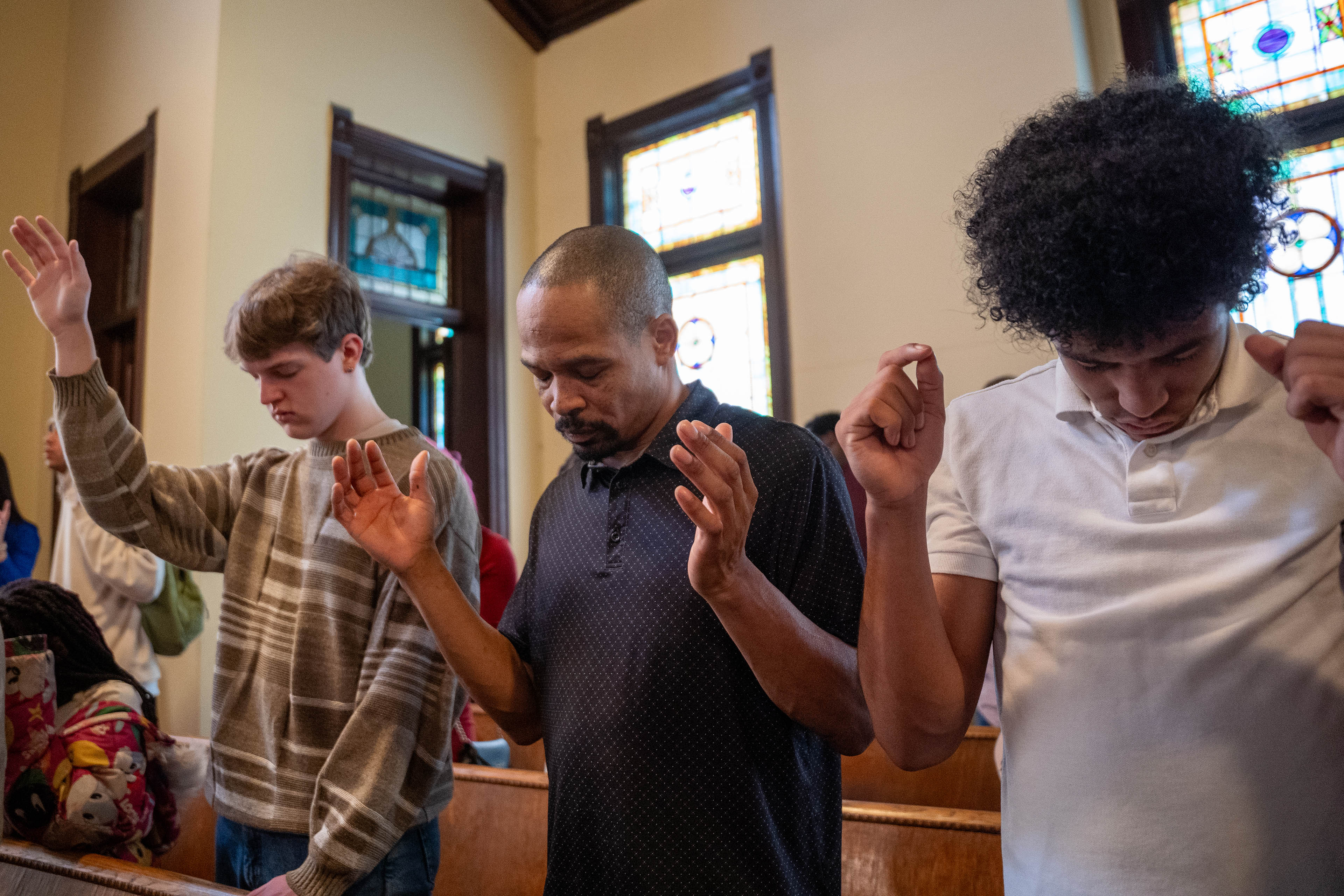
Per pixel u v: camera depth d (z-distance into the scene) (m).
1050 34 3.22
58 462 2.44
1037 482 0.83
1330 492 0.72
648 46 4.32
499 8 4.53
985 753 2.02
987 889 1.41
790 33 3.88
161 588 2.42
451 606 1.04
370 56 3.97
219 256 3.41
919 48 3.52
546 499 1.19
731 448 0.81
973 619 0.87
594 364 0.97
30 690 1.39
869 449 0.78
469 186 4.32
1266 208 0.72
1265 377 0.75
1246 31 3.04
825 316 3.65
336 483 1.01
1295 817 0.70
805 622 0.90
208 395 3.32
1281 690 0.71
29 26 4.55
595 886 0.96
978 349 3.27
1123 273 0.64
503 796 1.82
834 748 0.95
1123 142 0.68
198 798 2.08
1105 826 0.74
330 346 1.29
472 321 4.34
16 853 1.31
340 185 3.78
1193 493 0.76
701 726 0.94
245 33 3.57
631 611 0.98
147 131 3.82
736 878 0.91
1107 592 0.77
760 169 3.89
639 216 4.37
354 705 1.18
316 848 1.04
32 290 1.28
